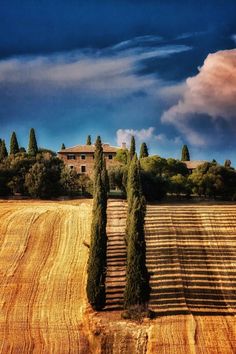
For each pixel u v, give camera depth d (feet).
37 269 173.06
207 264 176.96
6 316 142.72
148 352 121.60
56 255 184.65
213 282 164.25
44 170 296.92
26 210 236.43
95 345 126.00
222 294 156.76
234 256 183.11
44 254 185.88
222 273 170.60
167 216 220.64
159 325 134.51
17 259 181.47
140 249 139.95
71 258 181.78
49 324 137.90
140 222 140.46
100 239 145.07
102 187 147.64
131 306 138.31
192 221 215.10
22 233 203.31
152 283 162.71
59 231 205.46
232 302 151.74
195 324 135.74
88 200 282.15
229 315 143.02
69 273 169.58
